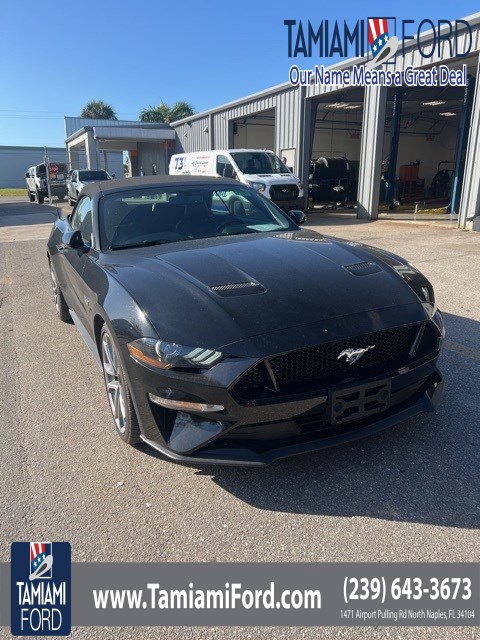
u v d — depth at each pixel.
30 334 5.26
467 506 2.36
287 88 17.33
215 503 2.47
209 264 2.93
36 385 3.96
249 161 15.04
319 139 24.55
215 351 2.29
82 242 3.67
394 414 2.66
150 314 2.52
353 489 2.52
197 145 25.27
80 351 4.68
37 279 8.09
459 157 15.82
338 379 2.43
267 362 2.27
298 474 2.66
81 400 3.66
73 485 2.65
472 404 3.28
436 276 6.94
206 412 2.32
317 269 2.85
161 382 2.39
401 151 25.98
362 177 14.98
